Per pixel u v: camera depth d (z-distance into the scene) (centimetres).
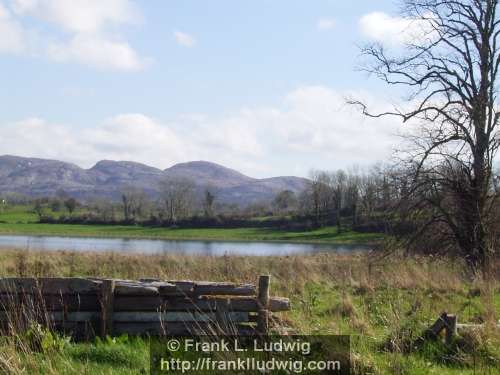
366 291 1486
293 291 1487
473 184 2638
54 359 713
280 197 11444
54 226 9769
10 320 805
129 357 755
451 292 1495
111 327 884
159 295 905
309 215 9744
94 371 694
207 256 2548
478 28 2678
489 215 2608
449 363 801
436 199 2669
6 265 1836
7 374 652
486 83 2659
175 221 10350
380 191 2794
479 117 2623
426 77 2788
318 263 2341
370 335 898
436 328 880
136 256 2392
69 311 904
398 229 2712
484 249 2434
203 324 902
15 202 13575
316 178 9794
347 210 9444
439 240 2712
